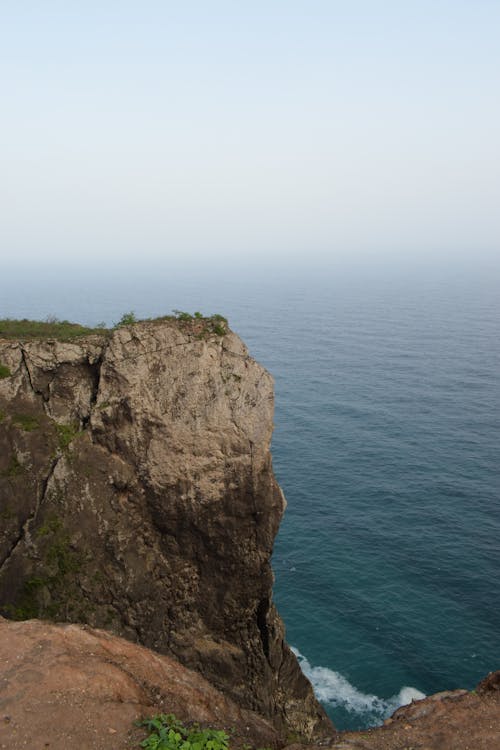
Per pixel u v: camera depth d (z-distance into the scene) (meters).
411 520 48.81
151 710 12.16
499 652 33.78
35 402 22.17
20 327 24.83
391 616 37.00
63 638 13.60
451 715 13.27
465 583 40.00
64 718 11.05
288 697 26.08
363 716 30.17
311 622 36.72
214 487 22.55
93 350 22.73
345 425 73.31
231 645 23.83
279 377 98.44
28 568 20.11
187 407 22.30
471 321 162.00
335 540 45.97
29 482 20.94
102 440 22.19
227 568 23.36
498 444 65.19
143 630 21.81
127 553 21.80
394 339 134.75
